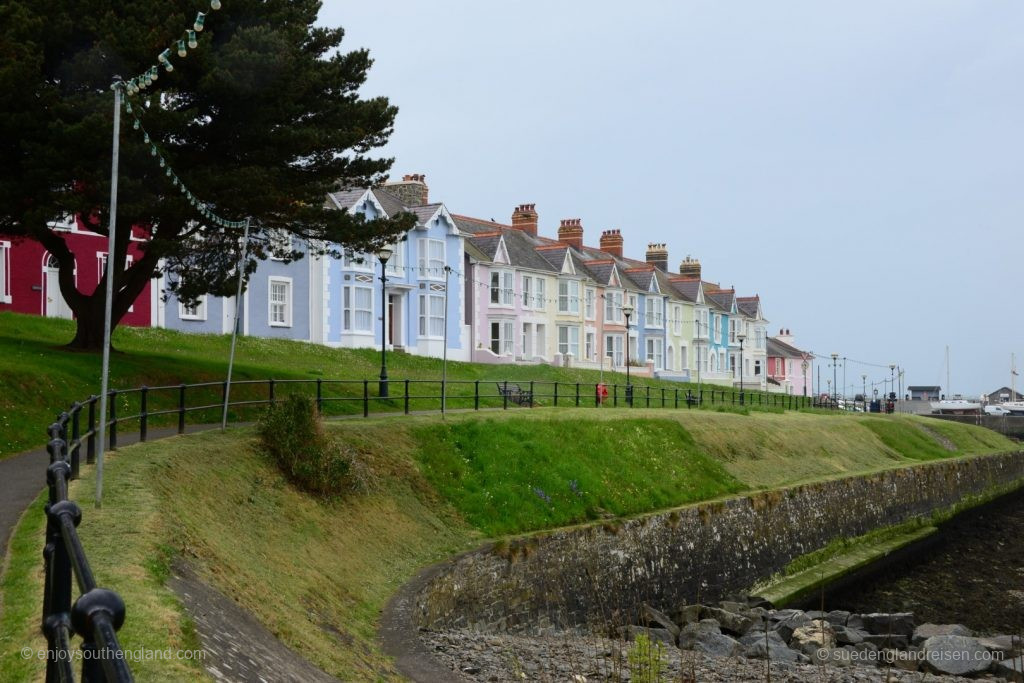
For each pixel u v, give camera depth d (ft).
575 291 201.36
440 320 165.27
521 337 184.75
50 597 18.07
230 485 51.37
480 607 58.29
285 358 124.47
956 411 307.17
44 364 73.56
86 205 70.08
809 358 354.74
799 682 48.26
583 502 76.64
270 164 76.69
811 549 99.66
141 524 36.27
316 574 47.19
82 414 67.77
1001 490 165.68
